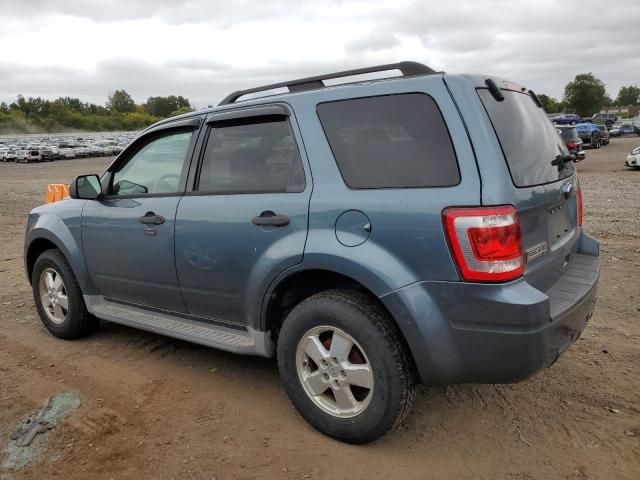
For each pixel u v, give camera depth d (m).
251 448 3.06
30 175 34.59
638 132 63.78
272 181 3.30
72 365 4.19
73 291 4.54
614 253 7.23
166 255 3.77
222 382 3.86
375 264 2.78
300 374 3.17
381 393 2.85
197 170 3.70
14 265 7.72
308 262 3.01
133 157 4.18
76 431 3.25
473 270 2.59
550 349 2.68
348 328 2.90
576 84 101.50
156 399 3.63
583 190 14.95
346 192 2.96
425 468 2.86
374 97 3.00
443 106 2.78
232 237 3.37
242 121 3.50
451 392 3.65
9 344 4.66
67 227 4.48
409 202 2.75
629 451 2.96
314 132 3.16
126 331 4.93
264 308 3.28
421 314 2.69
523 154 2.94
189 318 3.85
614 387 3.65
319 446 3.07
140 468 2.90
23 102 165.88
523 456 2.95
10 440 3.18
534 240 2.87
